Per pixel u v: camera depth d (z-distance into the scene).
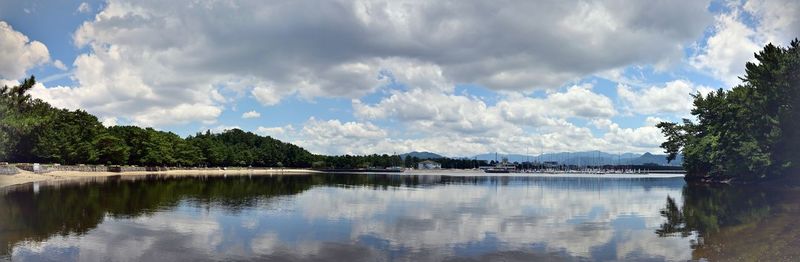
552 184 95.56
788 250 22.58
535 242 25.83
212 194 56.59
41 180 81.06
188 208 40.56
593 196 58.50
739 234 28.06
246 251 23.09
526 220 34.44
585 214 38.44
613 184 96.56
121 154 130.25
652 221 34.25
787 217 34.66
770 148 62.72
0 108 90.12
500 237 27.23
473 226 31.31
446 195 58.72
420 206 43.97
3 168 81.88
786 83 55.28
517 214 38.00
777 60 58.28
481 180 120.69
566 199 53.41
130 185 71.81
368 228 30.16
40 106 120.75
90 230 28.27
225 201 47.28
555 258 22.16
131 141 144.25
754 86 65.38
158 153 149.38
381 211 39.56
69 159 117.19
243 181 97.50
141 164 148.50
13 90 113.12
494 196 57.50
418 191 66.88
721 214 38.12
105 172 118.81
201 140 193.12
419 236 27.41
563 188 78.19
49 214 35.22
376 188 74.50
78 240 25.17
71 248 23.23
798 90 53.56
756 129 65.19
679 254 22.84
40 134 108.06
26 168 93.81
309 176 147.62
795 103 53.94
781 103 57.97
